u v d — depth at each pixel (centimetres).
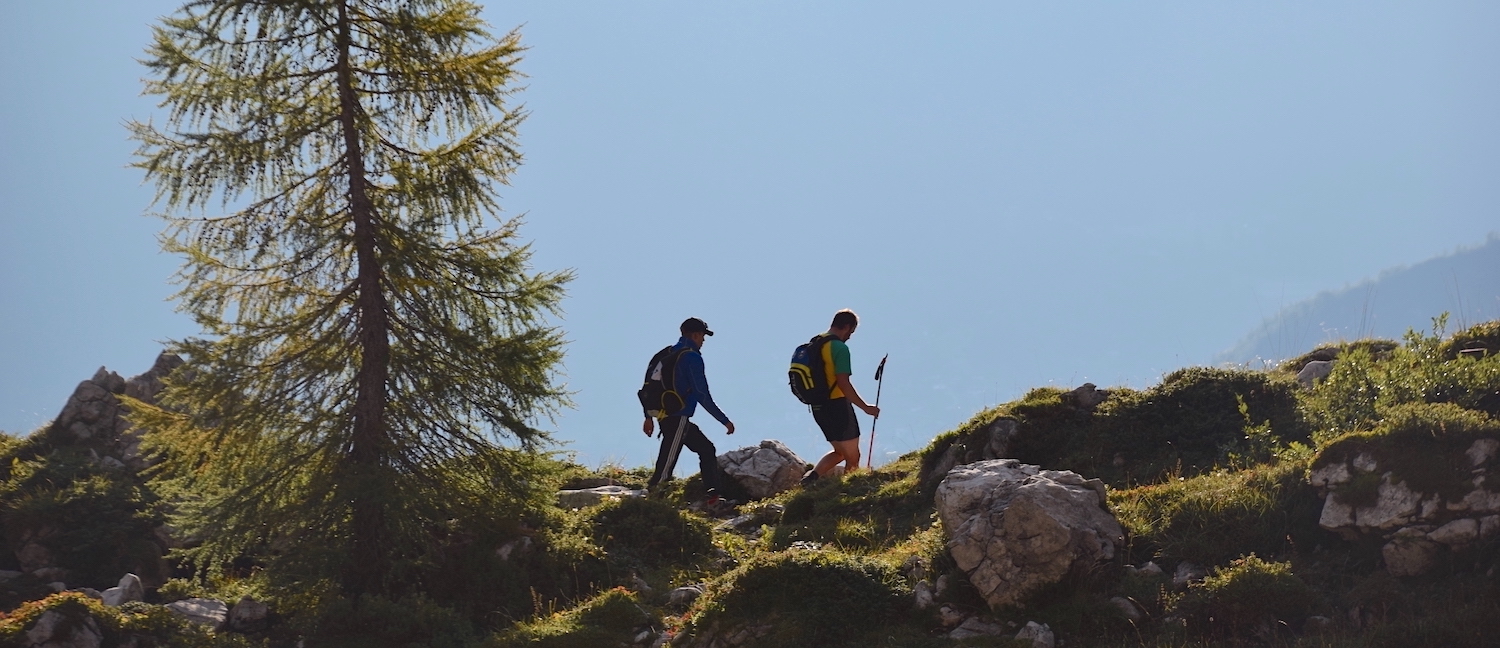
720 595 711
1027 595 661
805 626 668
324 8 828
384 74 868
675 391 1159
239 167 823
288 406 829
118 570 984
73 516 1009
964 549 683
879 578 713
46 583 959
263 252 836
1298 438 909
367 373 845
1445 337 1034
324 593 815
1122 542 697
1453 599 583
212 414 809
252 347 825
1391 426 692
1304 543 681
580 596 851
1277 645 592
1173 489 778
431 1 884
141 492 1060
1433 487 632
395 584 830
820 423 1183
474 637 766
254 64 834
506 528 888
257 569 924
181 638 734
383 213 864
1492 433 648
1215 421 980
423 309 857
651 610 770
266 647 766
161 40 823
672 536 955
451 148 877
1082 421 1077
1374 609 607
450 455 869
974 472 756
